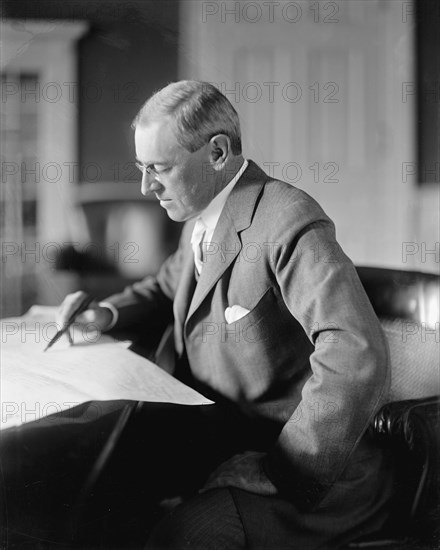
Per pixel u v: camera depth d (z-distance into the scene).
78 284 1.35
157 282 1.04
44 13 1.37
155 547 0.66
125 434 0.79
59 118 1.43
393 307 0.86
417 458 0.68
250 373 0.80
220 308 0.80
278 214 0.75
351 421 0.66
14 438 0.64
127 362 0.76
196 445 0.87
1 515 0.66
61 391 0.66
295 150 1.54
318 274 0.70
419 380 0.80
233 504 0.68
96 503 0.71
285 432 0.70
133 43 1.56
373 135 1.46
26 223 1.32
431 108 1.33
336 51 1.49
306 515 0.70
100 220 1.49
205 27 1.54
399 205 1.43
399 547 0.71
